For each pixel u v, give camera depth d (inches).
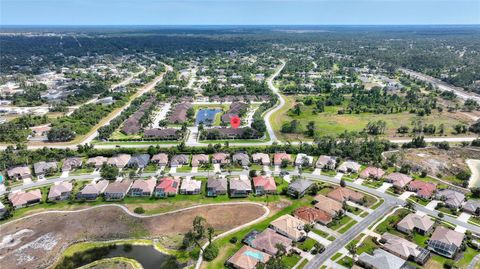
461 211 5403.5
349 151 7342.5
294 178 6456.7
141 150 7509.8
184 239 4667.8
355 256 4345.5
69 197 5831.7
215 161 7111.2
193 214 5369.1
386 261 4121.6
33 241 4793.3
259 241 4559.5
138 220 5231.3
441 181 6412.4
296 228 4835.1
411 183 6077.8
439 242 4453.7
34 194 5748.0
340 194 5713.6
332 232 4864.7
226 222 5147.6
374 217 5226.4
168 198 5807.1
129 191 5969.5
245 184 5999.0
